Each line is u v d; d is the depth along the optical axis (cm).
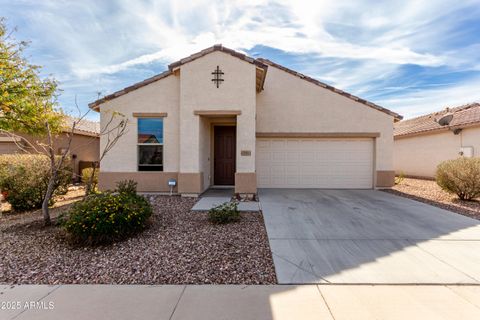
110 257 447
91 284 365
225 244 502
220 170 1215
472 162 925
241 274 391
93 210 521
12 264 423
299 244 507
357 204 852
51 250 476
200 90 956
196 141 961
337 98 1180
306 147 1190
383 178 1162
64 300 326
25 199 798
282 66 1187
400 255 459
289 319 288
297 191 1107
